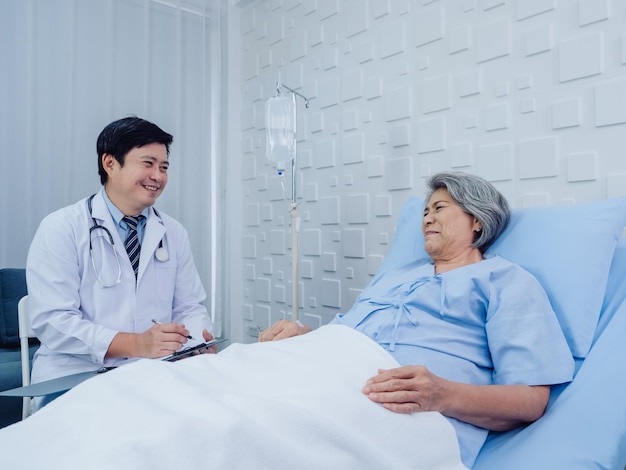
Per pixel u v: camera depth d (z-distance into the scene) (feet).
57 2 7.52
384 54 6.77
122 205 5.19
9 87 7.10
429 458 2.78
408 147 6.48
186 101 9.02
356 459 2.54
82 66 7.75
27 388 3.49
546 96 5.10
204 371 2.98
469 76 5.76
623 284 3.73
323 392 2.75
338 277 7.61
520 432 3.17
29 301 4.77
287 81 8.59
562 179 4.99
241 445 2.24
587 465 2.67
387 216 6.81
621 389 3.04
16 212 7.14
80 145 7.73
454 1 5.90
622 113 4.55
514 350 3.31
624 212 3.82
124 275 5.10
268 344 3.48
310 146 8.07
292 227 6.56
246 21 9.62
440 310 3.71
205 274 9.20
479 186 4.23
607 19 4.67
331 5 7.65
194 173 9.10
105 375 2.92
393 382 2.85
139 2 8.36
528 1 5.23
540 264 3.88
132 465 2.03
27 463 2.17
